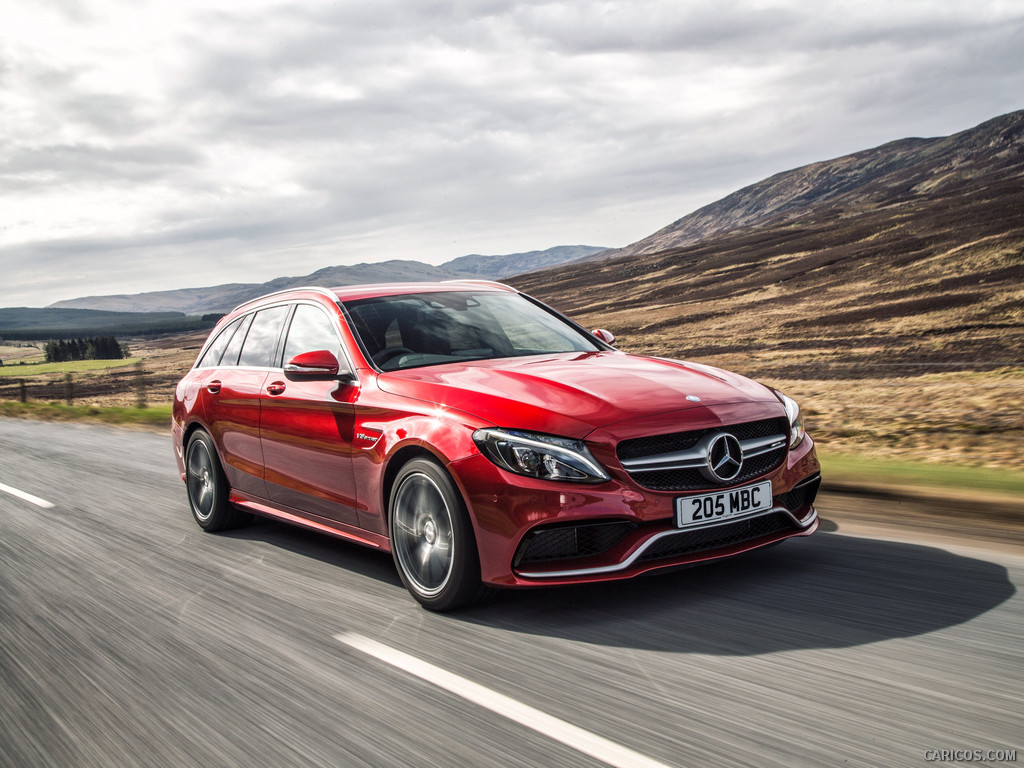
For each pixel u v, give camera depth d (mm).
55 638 3705
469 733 2533
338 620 3658
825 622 3258
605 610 3553
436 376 3967
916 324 47125
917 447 8008
